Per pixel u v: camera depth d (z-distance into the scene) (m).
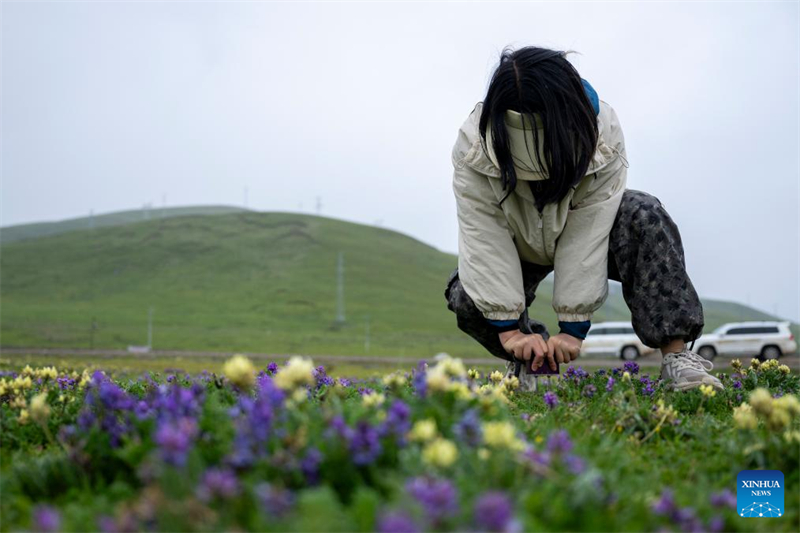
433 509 2.10
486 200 5.34
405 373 6.75
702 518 2.76
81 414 3.62
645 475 3.35
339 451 2.64
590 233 5.29
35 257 131.62
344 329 89.00
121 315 93.69
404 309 106.06
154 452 2.82
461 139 5.41
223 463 2.66
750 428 3.70
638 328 5.61
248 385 3.34
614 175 5.34
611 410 4.51
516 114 4.80
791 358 39.12
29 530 2.45
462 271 5.48
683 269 5.45
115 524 2.23
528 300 6.54
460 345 73.25
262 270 125.75
